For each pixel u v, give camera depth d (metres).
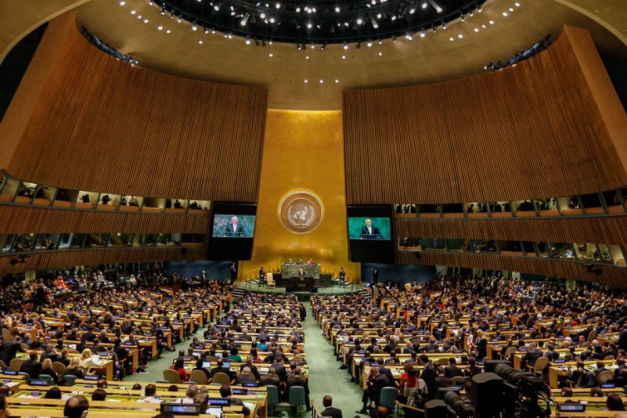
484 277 26.00
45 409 5.34
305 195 29.98
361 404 9.71
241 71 25.58
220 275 28.41
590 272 18.25
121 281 23.69
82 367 8.83
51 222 19.03
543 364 9.84
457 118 23.45
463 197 23.67
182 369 9.01
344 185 29.20
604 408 6.52
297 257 29.75
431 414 4.68
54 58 15.88
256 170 26.45
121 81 20.94
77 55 17.52
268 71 25.75
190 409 4.92
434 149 24.44
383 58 24.22
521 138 20.59
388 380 8.65
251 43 23.28
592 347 10.75
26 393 6.30
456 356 10.62
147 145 23.25
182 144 24.62
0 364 8.33
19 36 12.85
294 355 10.50
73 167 19.73
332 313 17.39
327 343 15.70
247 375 8.05
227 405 5.98
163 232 24.91
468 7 19.28
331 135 30.11
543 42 19.20
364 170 26.12
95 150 20.67
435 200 24.58
